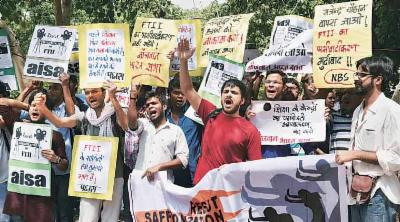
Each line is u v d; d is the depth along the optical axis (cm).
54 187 693
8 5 1139
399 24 962
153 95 639
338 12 638
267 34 1298
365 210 530
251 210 554
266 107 650
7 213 668
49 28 714
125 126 644
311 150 666
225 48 720
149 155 637
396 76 971
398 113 514
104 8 1246
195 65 749
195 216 582
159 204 607
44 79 708
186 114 685
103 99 663
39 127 666
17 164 669
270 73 655
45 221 667
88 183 652
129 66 673
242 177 553
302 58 678
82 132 675
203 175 580
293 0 1267
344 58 629
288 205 546
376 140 520
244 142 561
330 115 666
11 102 698
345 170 534
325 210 537
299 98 742
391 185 521
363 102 544
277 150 651
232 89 565
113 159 648
